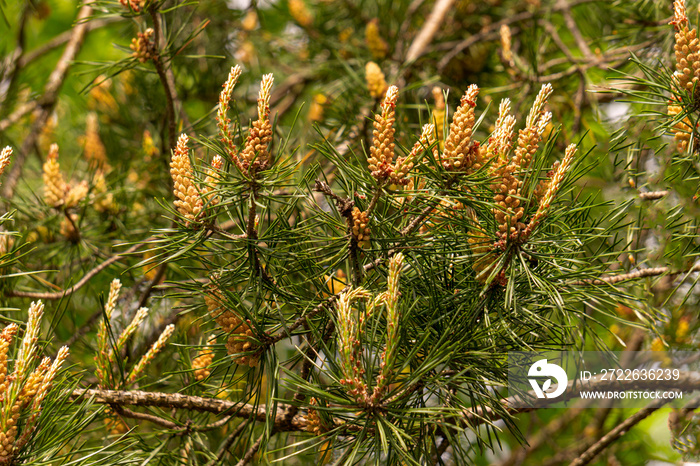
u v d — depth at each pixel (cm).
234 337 113
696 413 132
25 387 110
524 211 109
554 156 150
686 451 131
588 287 114
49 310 136
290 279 115
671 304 134
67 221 146
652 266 124
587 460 133
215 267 114
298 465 127
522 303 113
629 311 145
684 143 116
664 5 157
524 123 164
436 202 110
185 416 123
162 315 141
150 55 128
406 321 110
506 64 165
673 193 123
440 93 122
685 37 113
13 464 110
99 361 118
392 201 112
